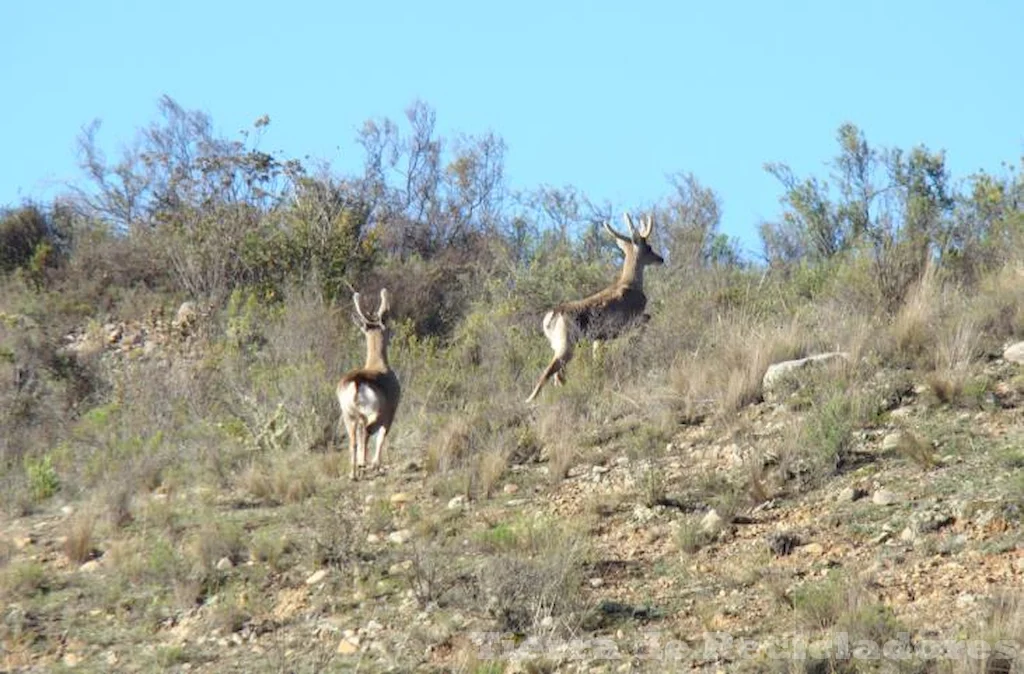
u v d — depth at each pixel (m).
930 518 34.00
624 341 52.19
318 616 33.72
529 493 41.19
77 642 33.75
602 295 54.47
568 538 35.66
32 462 48.69
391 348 57.19
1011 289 48.31
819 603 29.91
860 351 45.41
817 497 37.09
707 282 62.09
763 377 45.53
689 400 45.09
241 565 37.25
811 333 48.88
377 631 32.28
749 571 32.91
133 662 32.44
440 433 46.06
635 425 45.00
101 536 40.94
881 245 56.34
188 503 43.53
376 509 40.06
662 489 38.53
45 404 55.53
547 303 64.06
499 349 56.53
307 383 51.28
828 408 40.69
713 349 49.69
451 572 35.00
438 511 40.41
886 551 32.97
